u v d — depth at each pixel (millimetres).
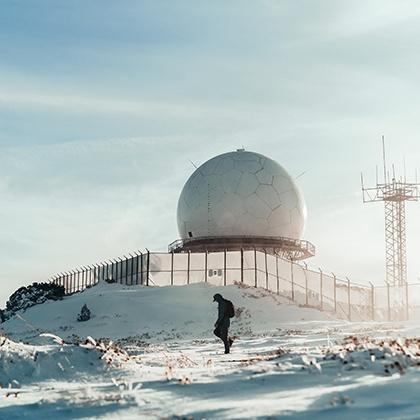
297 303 48500
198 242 65125
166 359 15977
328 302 52844
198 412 7328
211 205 65188
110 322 42375
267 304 45406
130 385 9391
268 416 6730
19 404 9203
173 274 54219
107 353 14438
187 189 68562
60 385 11984
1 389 11695
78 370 13289
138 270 55719
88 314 44281
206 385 9422
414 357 10211
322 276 53500
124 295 49000
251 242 63906
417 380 8125
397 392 7523
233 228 64500
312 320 40906
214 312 43438
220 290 48812
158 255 54594
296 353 13094
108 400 8773
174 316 42688
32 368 13344
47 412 8352
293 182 68375
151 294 48969
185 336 34375
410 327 26859
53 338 16922
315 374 9500
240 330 35844
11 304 57969
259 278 52500
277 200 65688
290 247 65188
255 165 66562
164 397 8680
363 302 53406
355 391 7766
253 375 10047
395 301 52844
